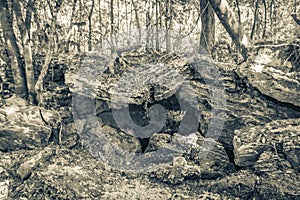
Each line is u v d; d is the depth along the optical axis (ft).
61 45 19.72
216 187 13.23
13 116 16.01
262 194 12.17
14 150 15.55
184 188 13.57
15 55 17.57
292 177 12.32
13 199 13.01
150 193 13.10
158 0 20.40
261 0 19.47
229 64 17.37
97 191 13.19
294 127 14.01
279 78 15.25
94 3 20.59
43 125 15.99
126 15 20.86
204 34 18.75
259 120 15.06
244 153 13.52
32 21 18.84
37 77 18.19
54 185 13.06
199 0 19.61
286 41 17.24
